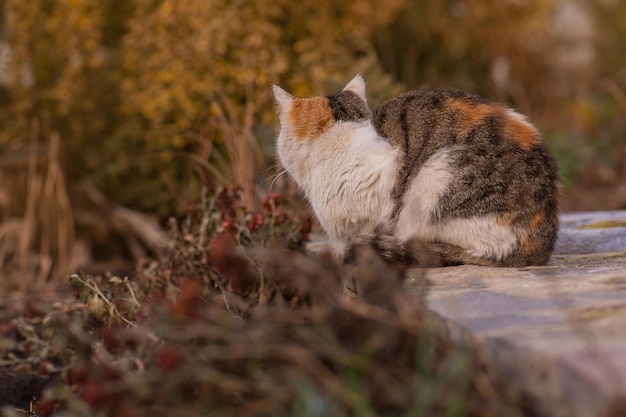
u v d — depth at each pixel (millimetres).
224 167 5434
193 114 6070
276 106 4512
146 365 2721
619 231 4242
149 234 6004
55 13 6602
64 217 5848
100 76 6793
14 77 6695
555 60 9672
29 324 4012
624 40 10086
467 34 9102
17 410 3109
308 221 4258
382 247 3412
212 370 2381
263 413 2270
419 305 2451
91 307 3391
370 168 3588
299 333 2396
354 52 7758
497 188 3309
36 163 6125
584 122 8672
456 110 3502
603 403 1677
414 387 2088
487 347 2072
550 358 1857
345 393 2115
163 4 6422
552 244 3412
